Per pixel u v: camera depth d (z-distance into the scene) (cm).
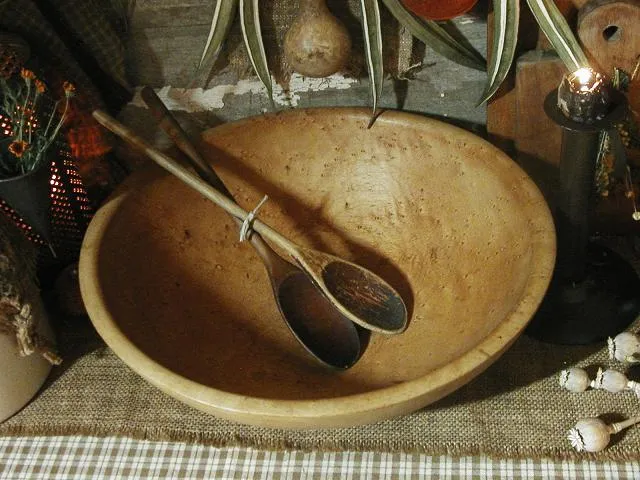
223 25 79
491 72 77
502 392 81
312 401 63
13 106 75
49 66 83
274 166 85
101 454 80
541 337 84
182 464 79
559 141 85
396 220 85
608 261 88
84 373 86
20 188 74
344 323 78
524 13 80
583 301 85
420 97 89
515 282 72
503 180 77
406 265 83
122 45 85
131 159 95
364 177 85
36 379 84
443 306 79
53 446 81
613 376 78
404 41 83
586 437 74
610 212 91
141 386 84
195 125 92
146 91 80
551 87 82
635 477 74
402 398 63
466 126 91
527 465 76
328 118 83
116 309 71
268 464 78
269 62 86
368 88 88
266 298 83
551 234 71
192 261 81
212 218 83
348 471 77
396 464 77
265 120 83
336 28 78
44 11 81
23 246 81
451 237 81
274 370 77
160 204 80
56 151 83
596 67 80
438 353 75
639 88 80
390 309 78
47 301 91
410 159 83
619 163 78
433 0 74
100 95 87
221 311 80
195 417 81
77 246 91
